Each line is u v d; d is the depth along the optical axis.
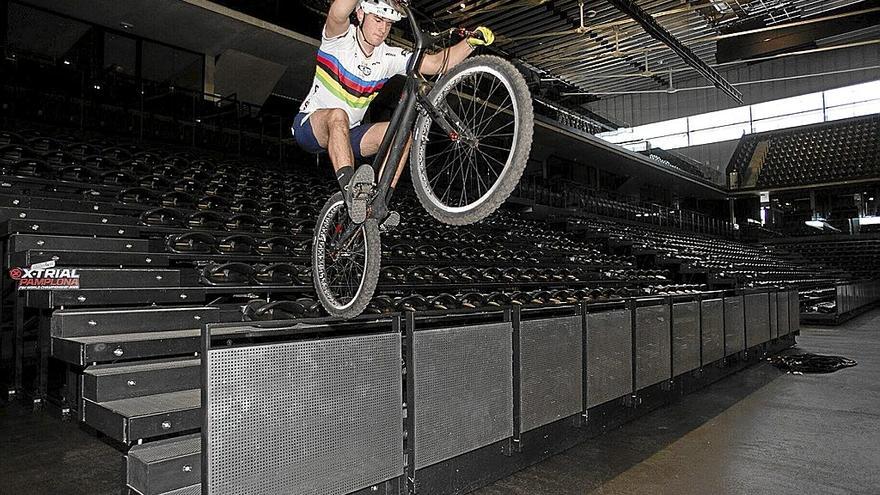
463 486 2.85
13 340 3.90
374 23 1.98
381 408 2.46
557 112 15.33
